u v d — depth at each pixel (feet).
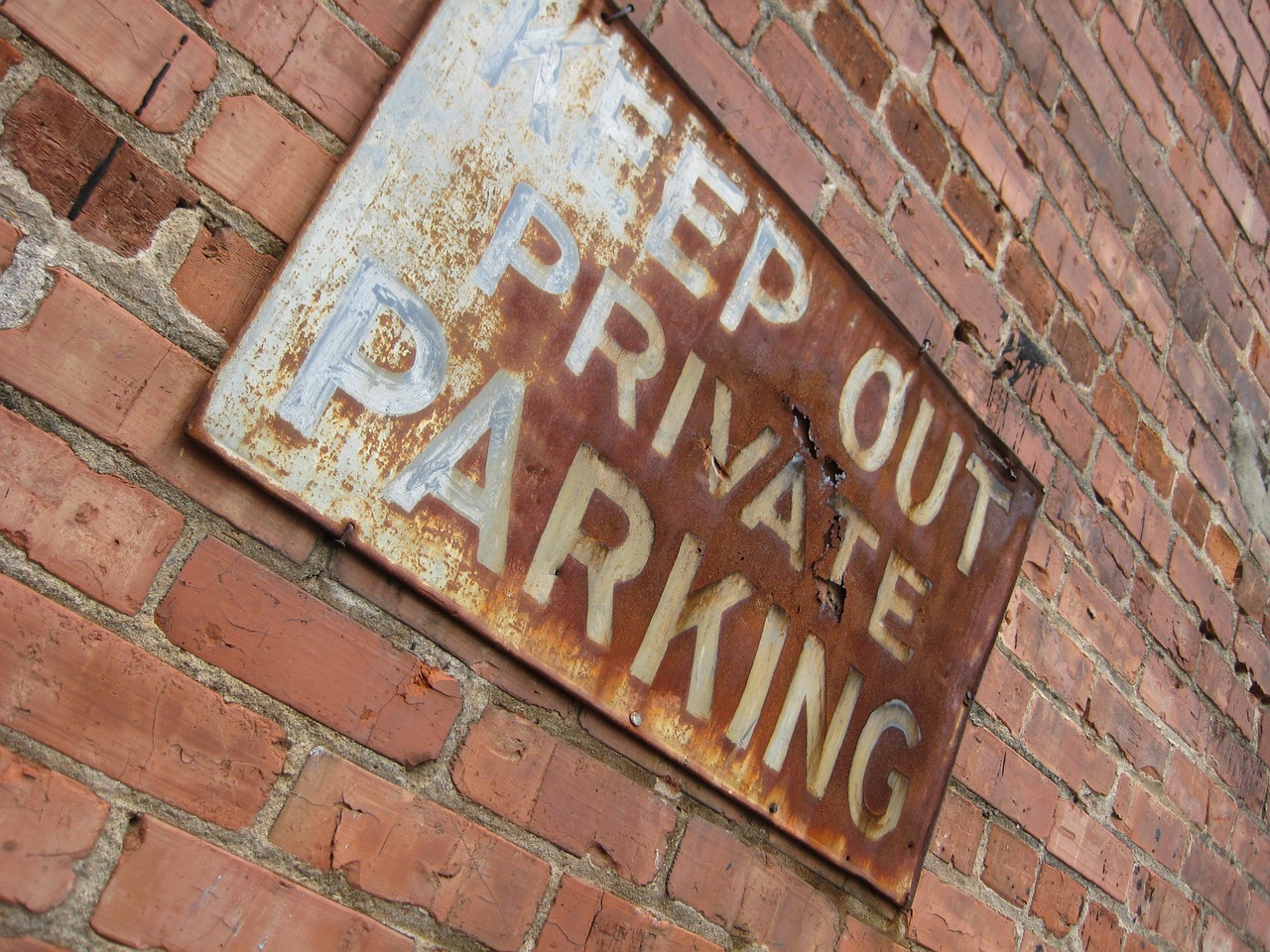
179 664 2.32
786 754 3.46
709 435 3.29
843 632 3.68
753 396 3.43
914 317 4.08
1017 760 4.47
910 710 3.92
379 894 2.55
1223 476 6.04
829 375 3.70
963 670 4.15
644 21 3.24
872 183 3.96
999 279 4.51
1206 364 5.92
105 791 2.20
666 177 3.22
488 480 2.76
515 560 2.81
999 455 4.40
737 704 3.33
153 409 2.32
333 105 2.61
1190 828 5.58
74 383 2.24
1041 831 4.56
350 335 2.53
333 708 2.52
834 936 3.62
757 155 3.54
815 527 3.61
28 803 2.10
